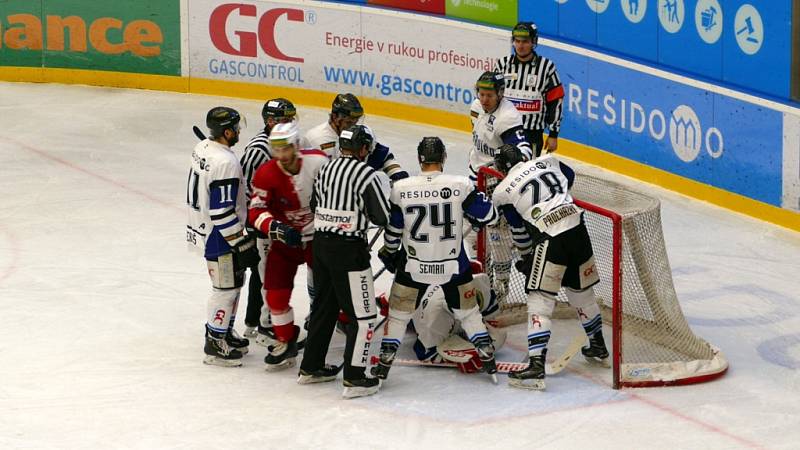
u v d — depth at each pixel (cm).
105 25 3139
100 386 1463
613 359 1445
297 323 1678
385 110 2856
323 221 1397
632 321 1533
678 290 1809
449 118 2745
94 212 2214
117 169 2498
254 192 1460
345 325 1609
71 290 1811
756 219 2139
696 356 1516
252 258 1461
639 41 2333
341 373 1517
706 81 2191
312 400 1423
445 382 1479
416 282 1412
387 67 2827
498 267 1664
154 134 2764
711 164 2212
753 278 1853
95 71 3180
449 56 2706
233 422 1362
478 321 1448
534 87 1972
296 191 1455
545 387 1444
